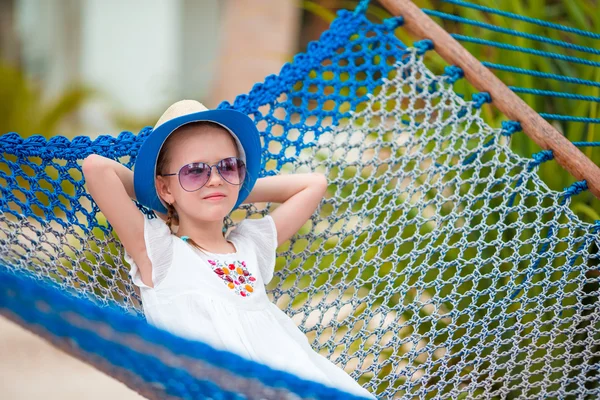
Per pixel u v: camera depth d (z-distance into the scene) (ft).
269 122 10.26
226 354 5.99
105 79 34.19
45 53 34.53
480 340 10.05
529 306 11.03
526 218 11.32
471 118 10.51
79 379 16.69
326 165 10.36
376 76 12.32
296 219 9.61
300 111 10.44
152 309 8.42
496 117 12.76
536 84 12.68
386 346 9.83
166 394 6.57
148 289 8.54
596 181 10.17
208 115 8.55
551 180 11.46
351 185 12.78
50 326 6.12
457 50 10.55
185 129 8.58
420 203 10.33
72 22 34.73
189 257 8.59
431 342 9.91
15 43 34.37
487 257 11.37
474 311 10.05
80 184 9.18
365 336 9.86
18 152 9.07
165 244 8.57
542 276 11.06
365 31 10.69
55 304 5.98
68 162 9.16
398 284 11.74
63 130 28.66
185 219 8.86
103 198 8.32
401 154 13.10
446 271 11.52
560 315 10.67
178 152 8.55
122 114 29.66
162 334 5.94
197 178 8.46
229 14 29.43
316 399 6.15
